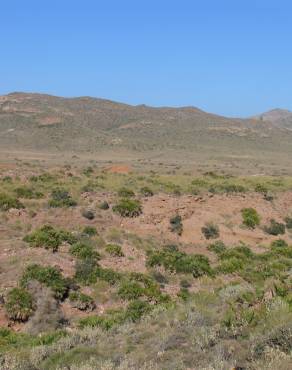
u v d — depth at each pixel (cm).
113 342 1295
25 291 1745
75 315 1759
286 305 1240
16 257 2053
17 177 3812
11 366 1169
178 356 1080
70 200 3047
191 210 3219
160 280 2164
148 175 4719
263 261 2586
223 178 4747
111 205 3105
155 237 2847
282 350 999
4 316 1655
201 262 2416
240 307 1316
